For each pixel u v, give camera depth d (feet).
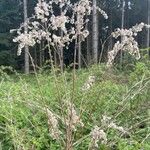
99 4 111.24
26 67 74.79
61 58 12.00
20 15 105.09
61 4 11.34
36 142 14.55
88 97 16.39
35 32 11.24
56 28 11.27
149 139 16.03
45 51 73.56
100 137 10.72
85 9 11.34
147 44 98.17
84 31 11.37
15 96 18.86
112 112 17.56
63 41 11.41
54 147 14.57
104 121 11.67
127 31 11.21
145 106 18.35
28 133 15.57
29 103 16.75
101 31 114.62
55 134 11.84
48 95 19.44
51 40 11.61
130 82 21.15
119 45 11.21
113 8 118.73
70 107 11.41
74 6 11.27
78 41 11.93
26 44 11.02
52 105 17.52
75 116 11.43
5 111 16.67
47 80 23.44
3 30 101.40
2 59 89.40
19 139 13.88
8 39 94.53
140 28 11.25
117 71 24.49
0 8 102.12
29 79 30.76
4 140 15.06
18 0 105.40
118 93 20.47
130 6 122.01
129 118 17.20
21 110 17.39
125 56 27.22
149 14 108.88
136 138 15.79
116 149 14.69
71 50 90.33
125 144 14.58
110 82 21.85
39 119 16.85
